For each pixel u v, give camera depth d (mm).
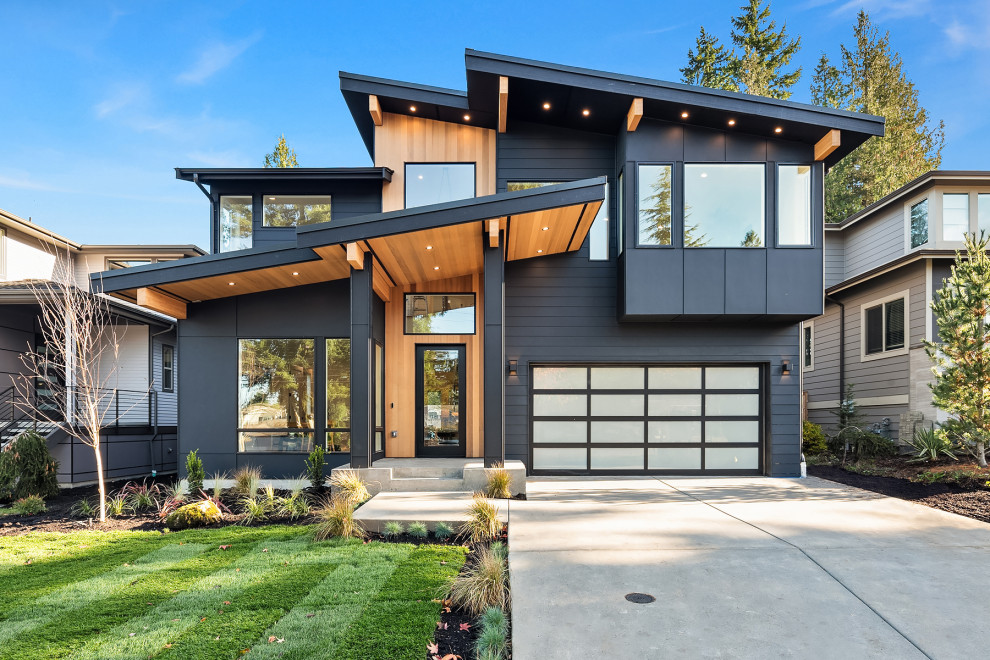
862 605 4016
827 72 27453
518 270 10312
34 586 4727
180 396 9758
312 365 9906
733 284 9359
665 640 3547
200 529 6691
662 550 5230
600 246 10336
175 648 3529
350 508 6445
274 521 7090
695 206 9469
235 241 11047
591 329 10219
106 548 5922
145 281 8562
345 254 8547
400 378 10477
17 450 8711
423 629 3764
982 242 9039
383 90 10273
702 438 10297
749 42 25172
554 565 4840
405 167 10805
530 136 10359
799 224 9453
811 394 16297
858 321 14062
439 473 8562
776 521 6305
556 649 3443
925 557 4977
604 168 10312
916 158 24844
